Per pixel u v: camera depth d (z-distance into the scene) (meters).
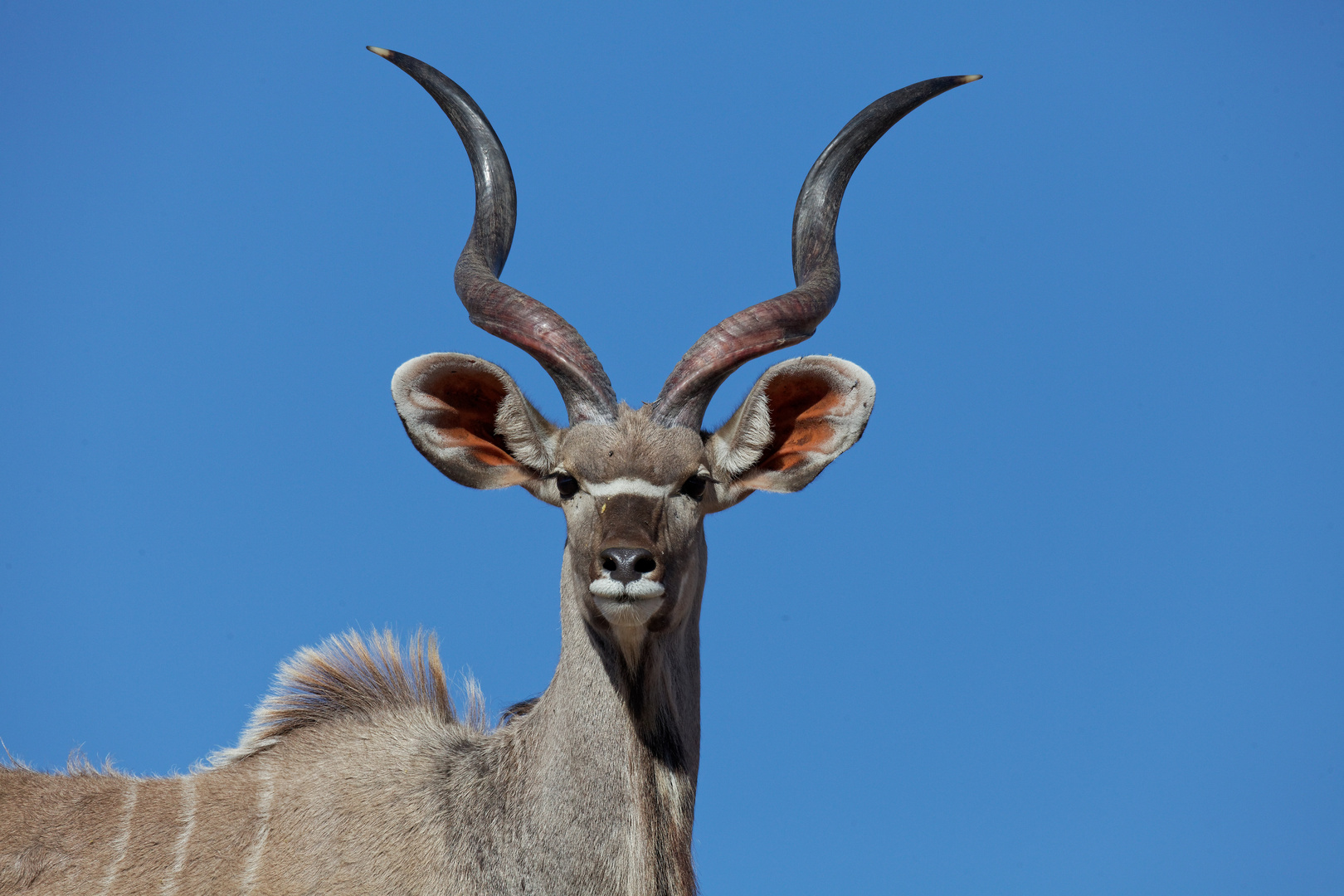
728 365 16.88
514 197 19.59
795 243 19.17
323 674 18.92
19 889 17.17
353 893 16.61
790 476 17.36
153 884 17.05
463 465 17.03
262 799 17.50
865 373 16.92
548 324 17.08
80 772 18.67
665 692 16.23
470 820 16.61
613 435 16.44
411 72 20.28
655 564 15.41
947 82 19.50
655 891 15.80
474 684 18.98
